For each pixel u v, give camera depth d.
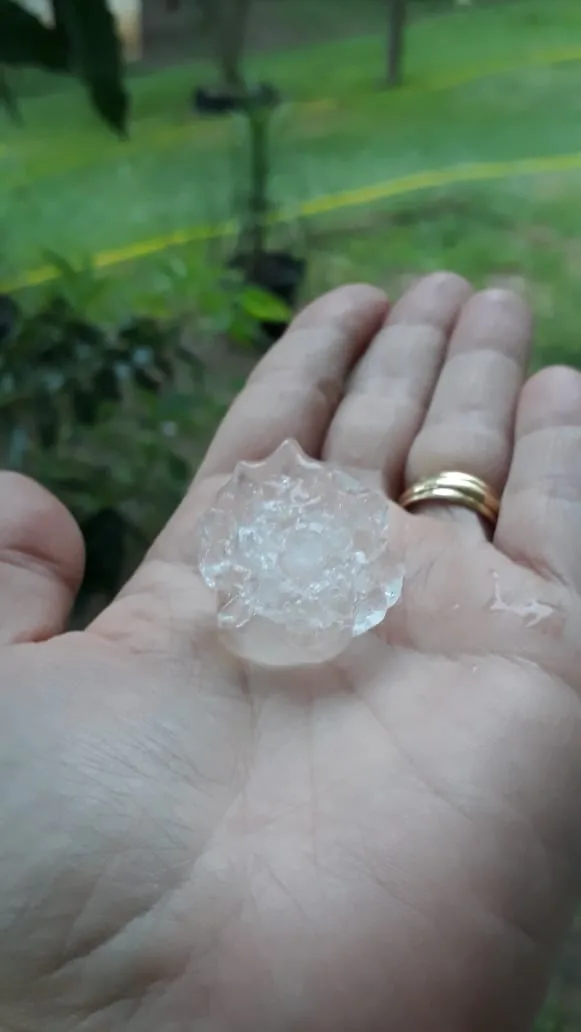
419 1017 0.09
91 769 0.10
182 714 0.11
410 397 0.16
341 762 0.10
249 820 0.10
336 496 0.13
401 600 0.12
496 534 0.13
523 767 0.10
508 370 0.15
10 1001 0.10
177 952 0.09
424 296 0.17
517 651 0.11
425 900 0.09
